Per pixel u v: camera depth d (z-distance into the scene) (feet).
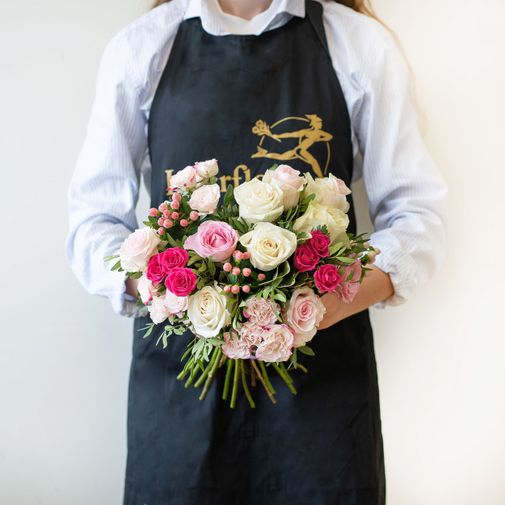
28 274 4.85
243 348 2.67
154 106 3.89
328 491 3.53
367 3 4.70
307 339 2.72
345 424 3.61
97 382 5.01
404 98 3.84
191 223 2.84
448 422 5.18
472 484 5.25
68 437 5.04
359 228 4.96
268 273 2.66
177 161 3.75
